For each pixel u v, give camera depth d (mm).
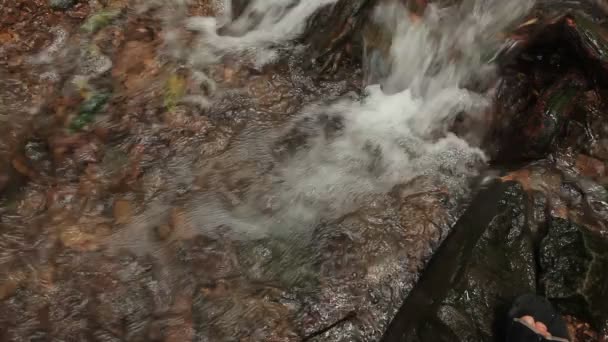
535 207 3775
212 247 3674
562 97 4090
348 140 4363
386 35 4535
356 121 4488
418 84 4660
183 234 3725
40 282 3430
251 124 4363
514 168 4070
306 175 4125
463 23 4438
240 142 4254
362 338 3285
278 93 4555
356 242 3695
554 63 4293
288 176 4109
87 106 4309
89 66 4566
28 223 3682
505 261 3387
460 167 4207
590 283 3279
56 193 3830
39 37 4664
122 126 4219
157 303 3410
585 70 4133
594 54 3943
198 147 4176
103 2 5012
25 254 3541
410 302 3346
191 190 3957
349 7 4574
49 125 4184
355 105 4590
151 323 3322
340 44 4652
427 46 4516
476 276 3252
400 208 3893
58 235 3645
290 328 3299
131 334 3275
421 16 4469
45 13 4801
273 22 4965
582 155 4066
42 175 3910
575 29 3994
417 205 3906
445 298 3143
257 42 4887
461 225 3668
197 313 3369
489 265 3326
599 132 4086
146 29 4914
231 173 4078
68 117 4234
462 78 4508
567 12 4078
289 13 4891
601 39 3955
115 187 3914
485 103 4414
